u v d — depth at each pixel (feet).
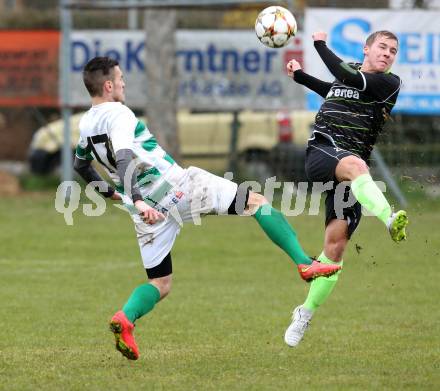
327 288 84.43
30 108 253.24
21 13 255.50
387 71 84.48
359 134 83.25
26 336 90.79
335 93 84.07
